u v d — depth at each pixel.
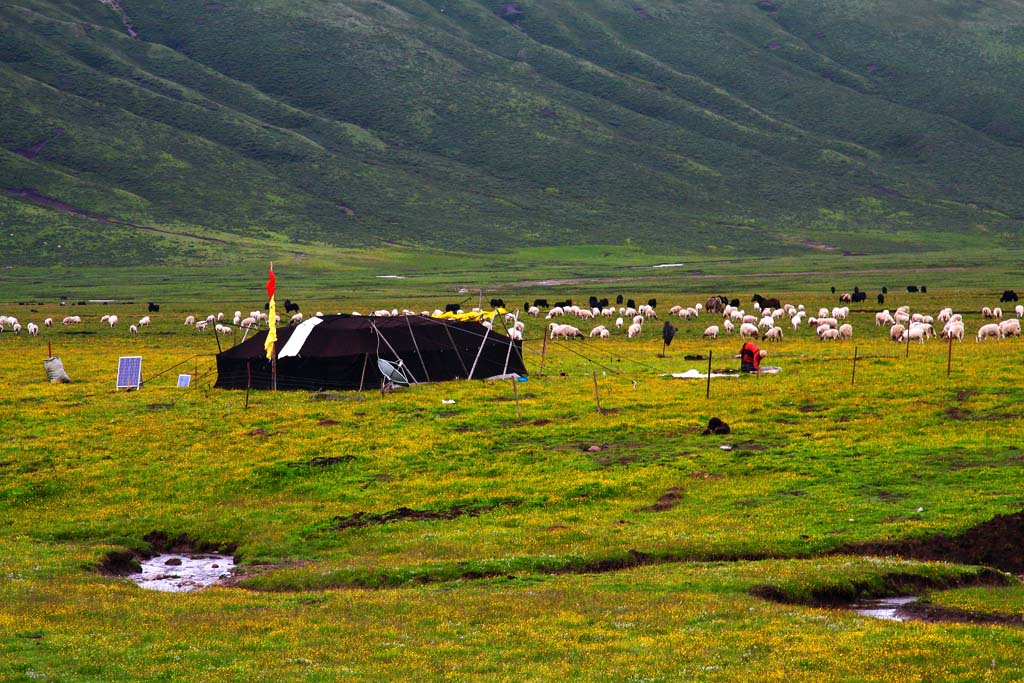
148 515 57.28
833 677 30.20
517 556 46.69
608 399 80.44
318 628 36.59
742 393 80.12
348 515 56.09
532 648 33.69
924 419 68.38
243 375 91.75
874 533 47.47
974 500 50.69
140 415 79.81
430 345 93.62
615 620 36.66
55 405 83.88
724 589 40.34
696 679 30.39
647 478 59.22
